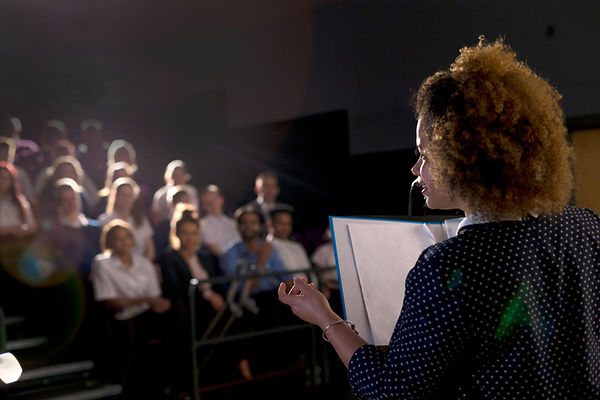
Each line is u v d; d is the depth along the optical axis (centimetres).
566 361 99
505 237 101
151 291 423
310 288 119
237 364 434
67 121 810
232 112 702
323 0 575
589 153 301
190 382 387
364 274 120
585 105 370
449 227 130
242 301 432
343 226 123
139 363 411
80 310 435
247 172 684
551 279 101
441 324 97
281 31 641
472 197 101
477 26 398
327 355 457
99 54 813
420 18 448
